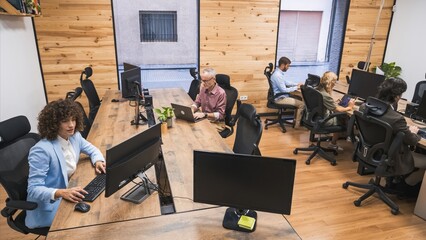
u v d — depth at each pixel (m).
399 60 5.59
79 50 4.61
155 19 4.81
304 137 4.62
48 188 1.68
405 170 2.55
